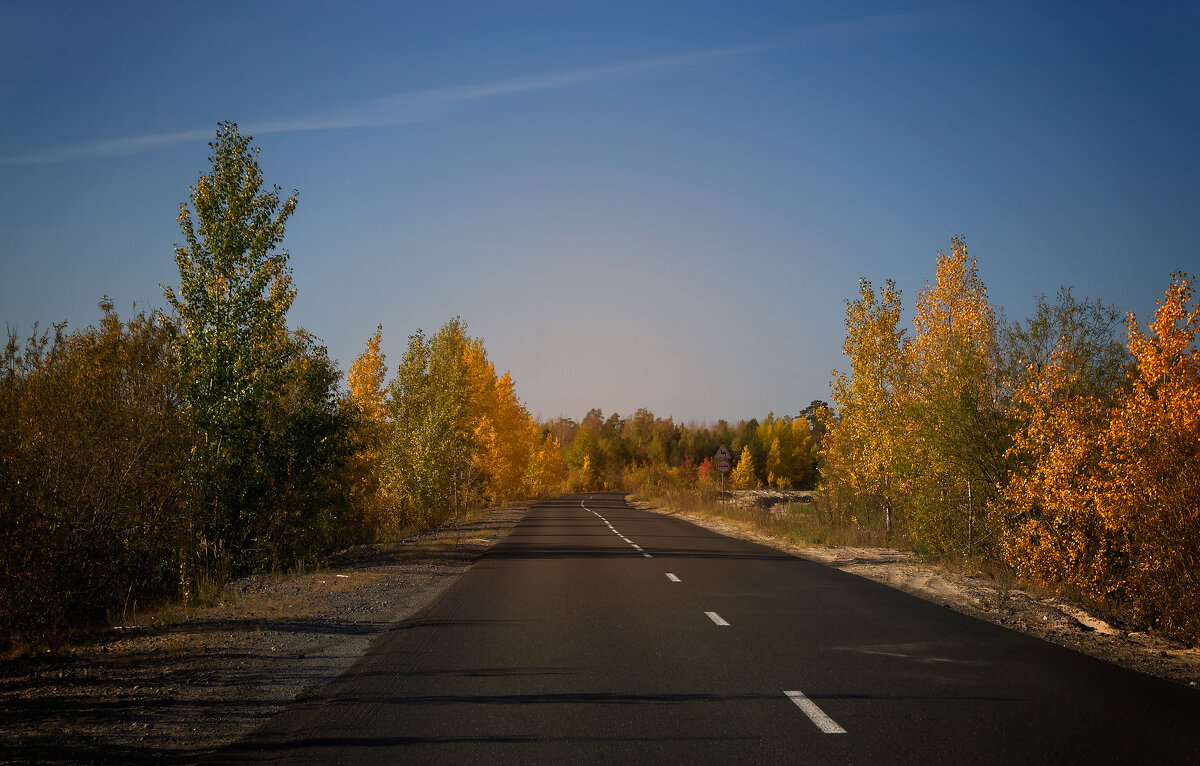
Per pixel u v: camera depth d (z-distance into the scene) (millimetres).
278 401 19797
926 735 5641
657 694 6785
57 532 12367
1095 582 12766
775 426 118438
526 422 67688
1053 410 13914
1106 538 12945
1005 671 7652
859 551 20891
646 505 57375
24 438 12664
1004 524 15703
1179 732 5703
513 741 5551
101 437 13781
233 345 18094
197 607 12680
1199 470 10531
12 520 11938
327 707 6480
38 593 12055
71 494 12969
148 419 14922
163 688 7215
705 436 142625
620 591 13516
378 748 5438
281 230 18781
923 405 17969
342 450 20250
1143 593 11492
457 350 37906
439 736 5680
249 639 9492
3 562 11820
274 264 18578
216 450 17922
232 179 18344
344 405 21266
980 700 6586
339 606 12133
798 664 7938
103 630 11125
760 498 66938
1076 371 15352
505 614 11141
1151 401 11164
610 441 129250
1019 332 16703
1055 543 13797
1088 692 6855
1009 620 10719
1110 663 8062
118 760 5332
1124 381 14977
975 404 17047
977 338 21188
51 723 6156
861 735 5648
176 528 16062
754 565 17703
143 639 9617
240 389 17953
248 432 18156
